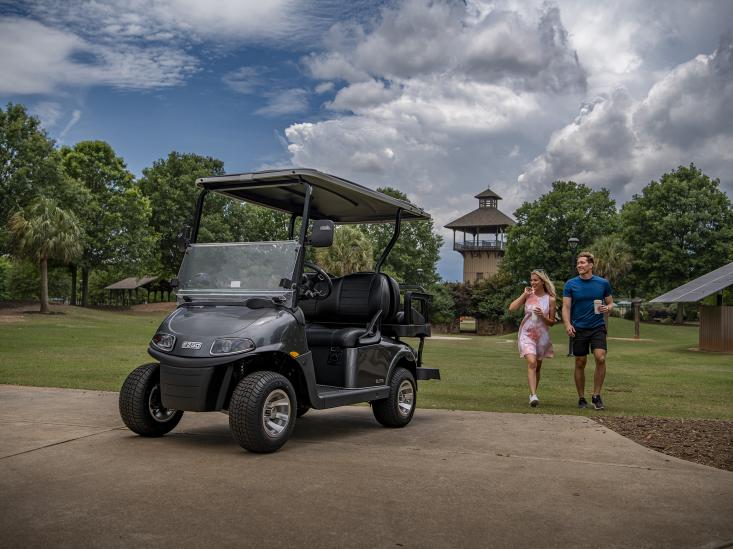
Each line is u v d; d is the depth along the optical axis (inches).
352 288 290.5
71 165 2269.9
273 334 228.1
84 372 506.0
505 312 2938.0
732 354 1126.4
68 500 163.0
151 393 243.0
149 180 2645.2
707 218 2479.1
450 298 3112.7
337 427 281.3
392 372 283.7
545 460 213.8
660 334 2058.3
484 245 3725.4
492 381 540.4
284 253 248.7
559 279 2556.6
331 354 268.7
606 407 362.0
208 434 253.8
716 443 244.2
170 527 144.4
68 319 1598.2
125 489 173.3
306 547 134.0
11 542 134.4
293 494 170.4
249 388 216.1
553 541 139.1
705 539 141.0
